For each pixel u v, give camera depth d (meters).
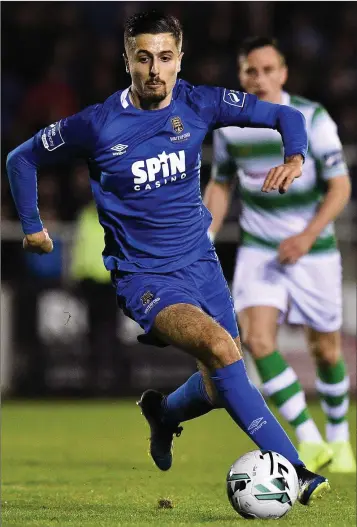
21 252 50.09
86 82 60.00
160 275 18.81
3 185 54.94
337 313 27.55
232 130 26.81
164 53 17.53
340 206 26.08
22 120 57.59
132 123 18.22
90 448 33.16
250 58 26.64
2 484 23.83
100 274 49.50
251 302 26.52
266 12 61.69
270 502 16.73
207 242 19.41
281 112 18.81
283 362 25.95
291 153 18.38
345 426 27.94
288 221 26.73
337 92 59.75
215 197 27.59
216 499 20.66
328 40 62.19
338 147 26.31
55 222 51.91
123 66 61.16
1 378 50.00
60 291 50.00
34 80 61.25
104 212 18.92
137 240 18.86
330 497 20.98
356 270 49.66
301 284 26.97
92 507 19.19
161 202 18.56
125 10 62.56
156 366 50.97
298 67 60.47
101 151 18.31
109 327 50.50
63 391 50.56
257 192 26.83
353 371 49.97
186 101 18.62
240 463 16.94
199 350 17.12
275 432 17.39
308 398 50.66
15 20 61.59
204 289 19.17
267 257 26.73
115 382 50.75
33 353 50.28
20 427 39.91
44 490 22.56
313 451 25.48
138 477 25.38
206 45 61.25
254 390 17.33
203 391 20.27
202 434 38.44
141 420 42.06
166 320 17.48
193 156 18.61
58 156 18.67
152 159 18.28
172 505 19.16
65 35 61.69
